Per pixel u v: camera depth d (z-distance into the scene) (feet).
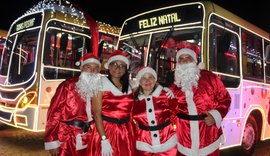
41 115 23.24
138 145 12.83
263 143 29.60
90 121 12.66
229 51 20.30
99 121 12.01
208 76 12.75
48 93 23.90
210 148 12.41
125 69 12.41
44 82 23.76
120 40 23.13
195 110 12.42
